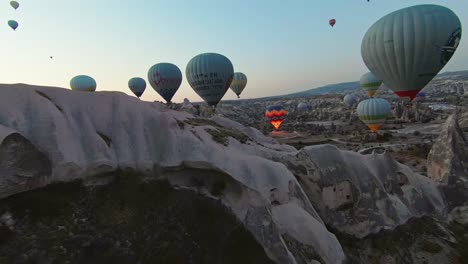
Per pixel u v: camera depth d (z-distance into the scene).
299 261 14.95
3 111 14.59
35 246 11.88
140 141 17.34
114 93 18.53
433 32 24.14
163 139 17.64
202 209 15.92
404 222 21.14
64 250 12.15
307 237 16.08
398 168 24.55
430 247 19.98
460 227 23.00
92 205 14.52
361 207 20.69
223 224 15.52
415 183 24.30
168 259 13.32
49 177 14.31
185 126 19.02
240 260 14.30
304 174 21.00
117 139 17.08
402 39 25.14
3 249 11.49
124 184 15.96
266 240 14.78
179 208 15.68
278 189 16.86
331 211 20.36
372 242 19.81
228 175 16.64
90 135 16.22
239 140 21.64
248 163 17.30
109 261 12.48
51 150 14.59
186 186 16.98
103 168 15.83
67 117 16.11
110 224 13.91
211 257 14.04
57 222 13.08
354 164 22.47
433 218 22.94
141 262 12.95
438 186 25.28
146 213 14.99
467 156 26.73
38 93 15.99
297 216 16.59
